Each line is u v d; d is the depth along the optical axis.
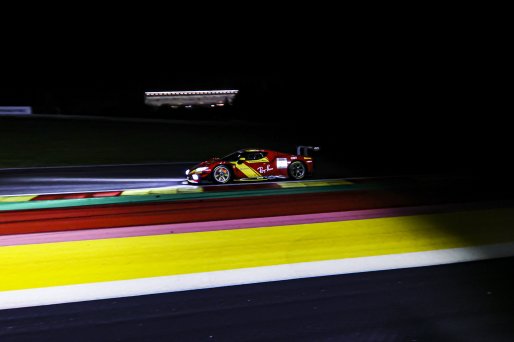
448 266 4.88
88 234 6.40
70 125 26.50
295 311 3.75
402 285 4.32
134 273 4.73
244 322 3.54
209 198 9.30
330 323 3.52
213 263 5.05
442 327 3.44
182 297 4.07
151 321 3.58
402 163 16.31
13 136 21.97
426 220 7.07
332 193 9.84
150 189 10.70
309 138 25.12
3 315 3.71
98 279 4.56
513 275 4.56
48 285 4.40
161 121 30.67
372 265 4.95
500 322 3.51
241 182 11.85
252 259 5.20
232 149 20.64
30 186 11.34
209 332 3.38
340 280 4.48
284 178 12.35
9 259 5.22
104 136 23.33
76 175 13.48
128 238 6.14
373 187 10.73
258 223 6.97
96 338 3.30
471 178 12.45
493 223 6.82
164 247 5.69
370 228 6.60
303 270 4.81
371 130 28.34
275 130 28.81
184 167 15.60
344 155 18.81
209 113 37.53
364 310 3.75
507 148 20.12
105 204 8.74
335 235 6.23
